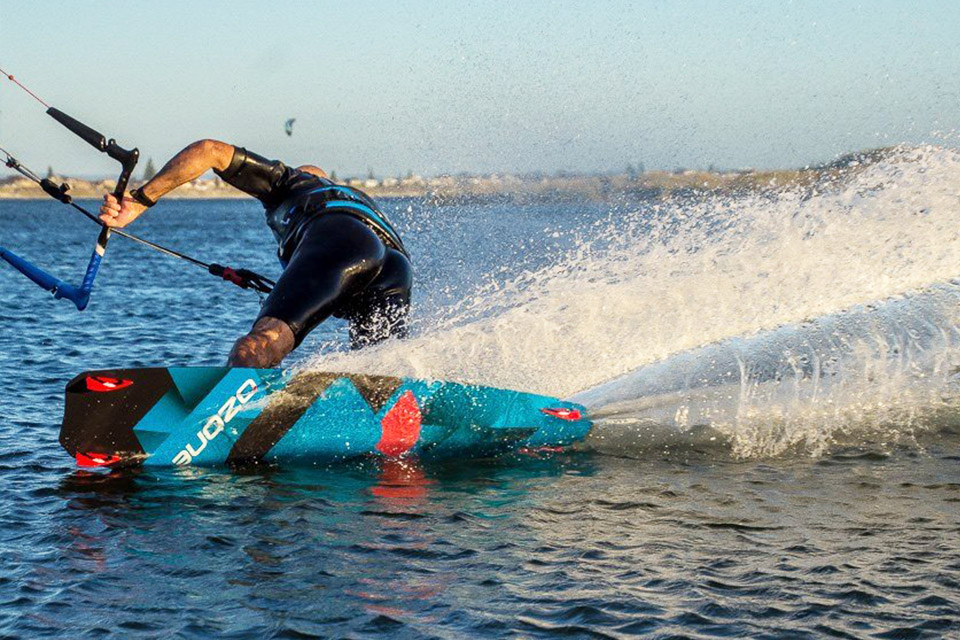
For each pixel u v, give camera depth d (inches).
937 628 222.8
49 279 371.6
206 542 273.0
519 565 258.1
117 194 372.2
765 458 348.8
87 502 304.8
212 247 2346.2
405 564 259.3
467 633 223.9
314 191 392.8
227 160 386.0
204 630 225.0
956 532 277.4
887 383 395.2
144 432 335.6
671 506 301.0
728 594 240.4
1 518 290.5
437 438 352.2
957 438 366.0
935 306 415.5
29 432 393.1
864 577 248.2
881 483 321.1
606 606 235.0
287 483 324.2
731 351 403.2
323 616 231.5
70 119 364.8
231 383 339.6
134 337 698.8
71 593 242.2
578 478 330.3
